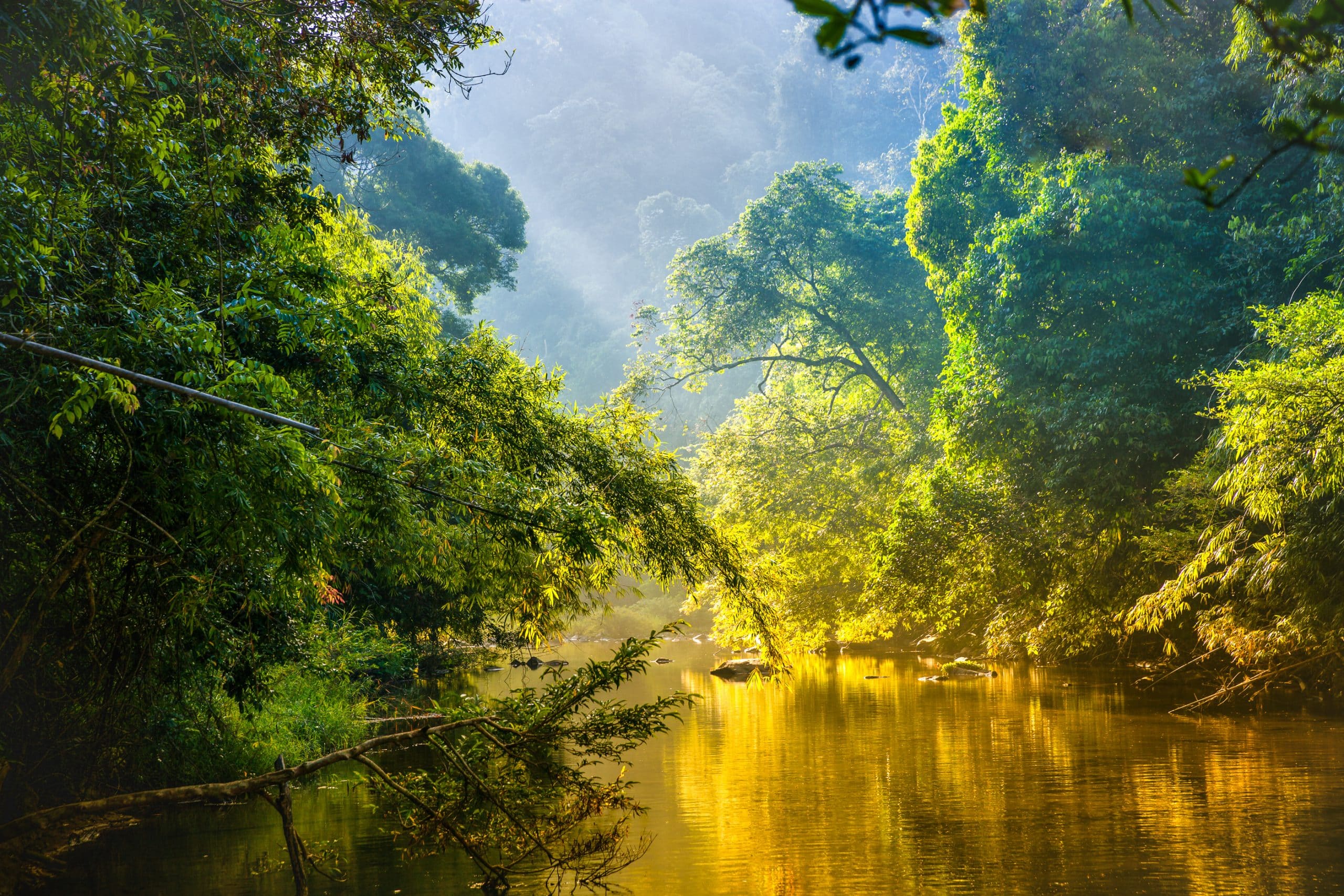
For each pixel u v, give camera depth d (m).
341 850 9.33
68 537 7.58
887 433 37.12
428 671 30.53
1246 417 14.18
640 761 14.25
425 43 9.58
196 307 7.71
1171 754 13.30
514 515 10.41
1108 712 17.86
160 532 7.62
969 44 22.89
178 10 9.01
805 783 12.36
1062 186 20.81
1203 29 19.48
